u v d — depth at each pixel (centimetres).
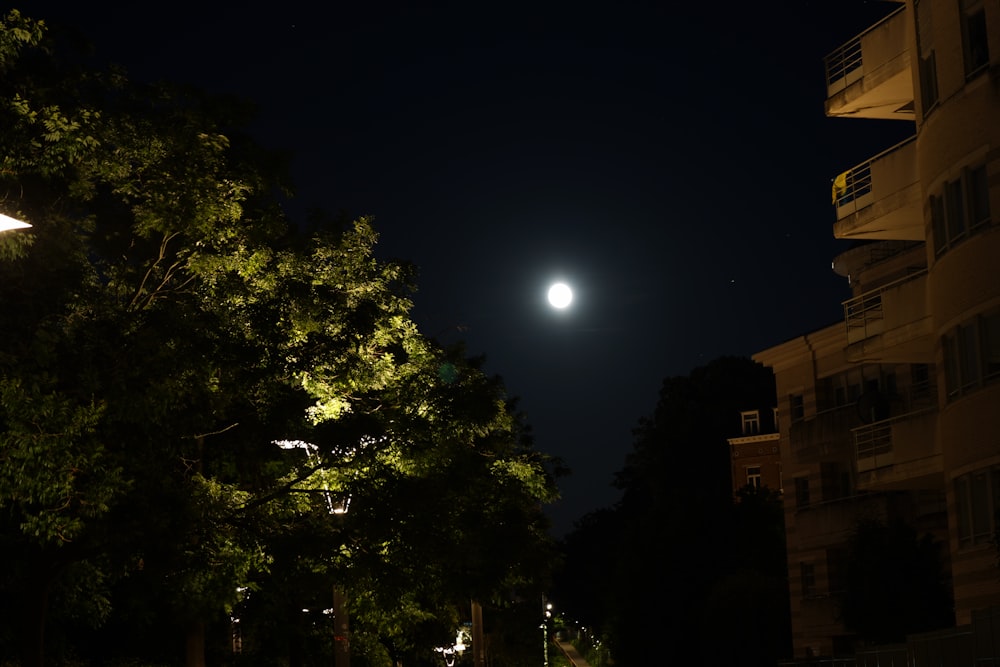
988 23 2673
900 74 3325
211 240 2088
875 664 2750
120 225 2183
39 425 1705
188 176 2005
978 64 2727
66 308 1931
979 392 2703
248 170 2184
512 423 2909
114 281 2080
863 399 4416
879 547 3484
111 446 1862
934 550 3469
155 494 1881
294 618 2923
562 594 10812
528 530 2422
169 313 1912
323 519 2238
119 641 2848
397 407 2269
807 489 4941
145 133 2031
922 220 3519
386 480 2136
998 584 2642
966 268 2744
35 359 1736
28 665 1878
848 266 4756
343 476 2148
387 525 2088
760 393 9769
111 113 2027
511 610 5553
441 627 3459
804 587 4884
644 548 6756
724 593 5753
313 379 2156
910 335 3359
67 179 1973
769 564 6500
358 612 2488
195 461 2083
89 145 1961
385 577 2106
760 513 6700
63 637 2650
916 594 3375
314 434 2105
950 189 2828
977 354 2723
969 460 2745
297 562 2086
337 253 2353
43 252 1855
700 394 9856
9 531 1962
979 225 2722
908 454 3350
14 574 2038
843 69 3572
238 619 2906
